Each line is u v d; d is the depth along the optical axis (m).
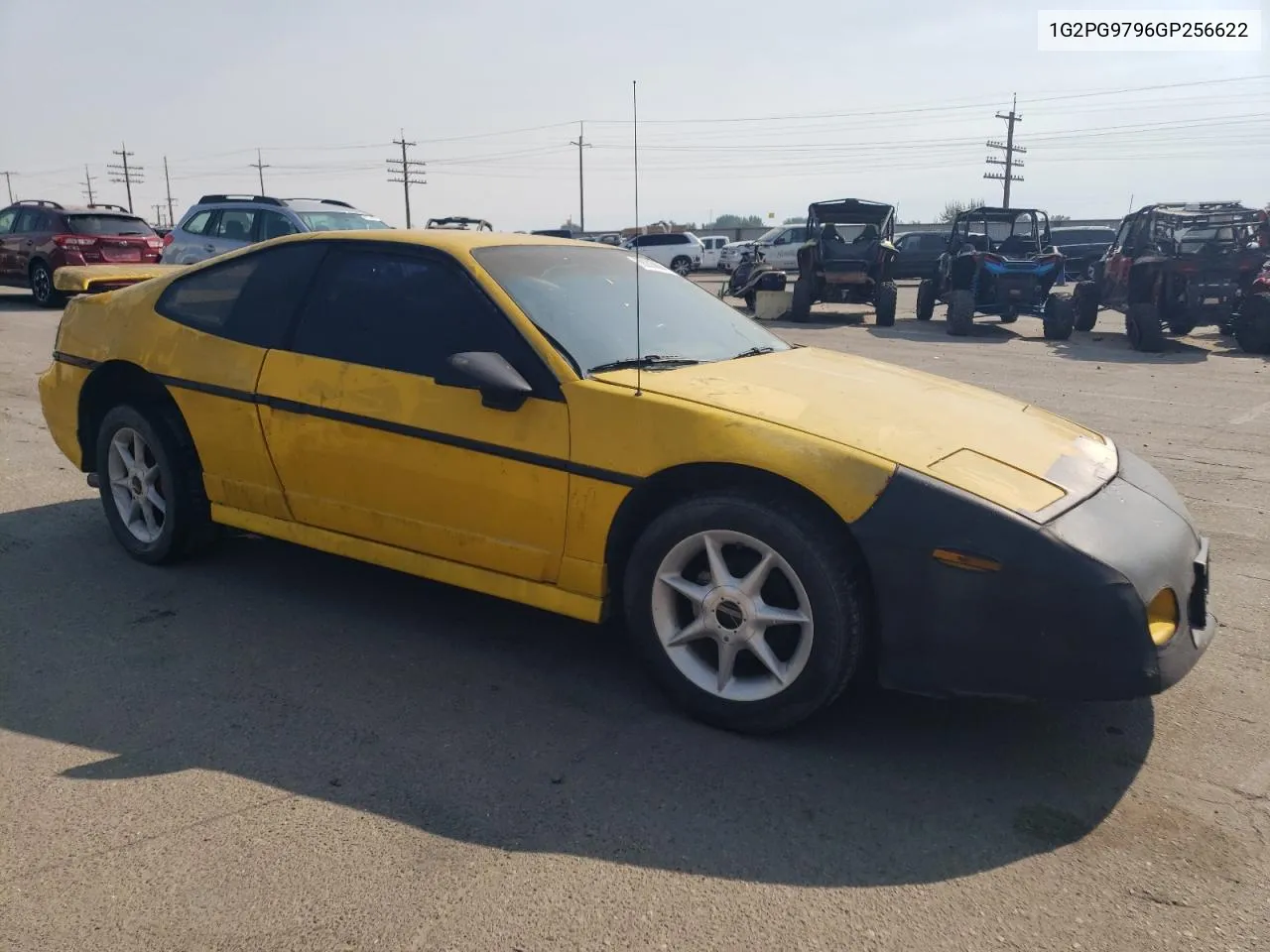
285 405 3.93
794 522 3.00
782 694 3.10
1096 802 2.89
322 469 3.90
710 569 3.22
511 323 3.53
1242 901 2.46
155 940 2.30
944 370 11.59
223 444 4.21
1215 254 14.11
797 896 2.47
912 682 2.97
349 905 2.42
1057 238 33.59
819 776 3.01
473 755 3.12
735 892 2.49
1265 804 2.88
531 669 3.71
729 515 3.09
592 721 3.34
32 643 3.88
